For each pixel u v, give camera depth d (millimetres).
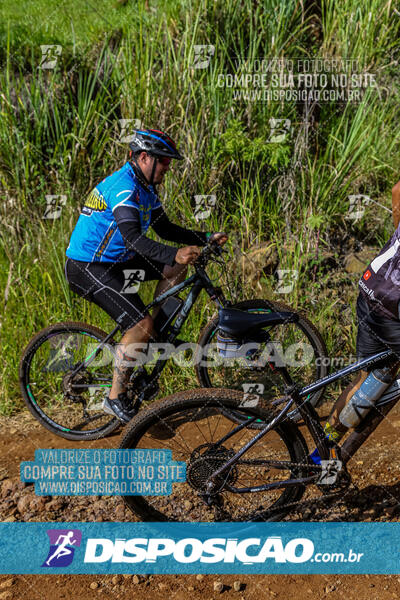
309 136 4461
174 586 2094
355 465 2637
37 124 4316
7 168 4262
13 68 4562
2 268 3889
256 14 4672
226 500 2424
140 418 2148
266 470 2559
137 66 4387
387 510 2375
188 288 3080
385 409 2221
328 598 2008
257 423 2195
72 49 4645
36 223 4105
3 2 4965
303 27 4992
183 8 4699
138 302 2807
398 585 2047
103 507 2494
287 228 3959
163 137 2613
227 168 4188
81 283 2803
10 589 2096
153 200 2828
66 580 2133
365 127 4438
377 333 2117
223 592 2059
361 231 4227
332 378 2170
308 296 3650
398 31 4938
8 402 3307
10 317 3646
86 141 4215
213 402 2135
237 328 2102
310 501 2258
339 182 4191
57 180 4164
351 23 4801
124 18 4789
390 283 2053
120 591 2078
